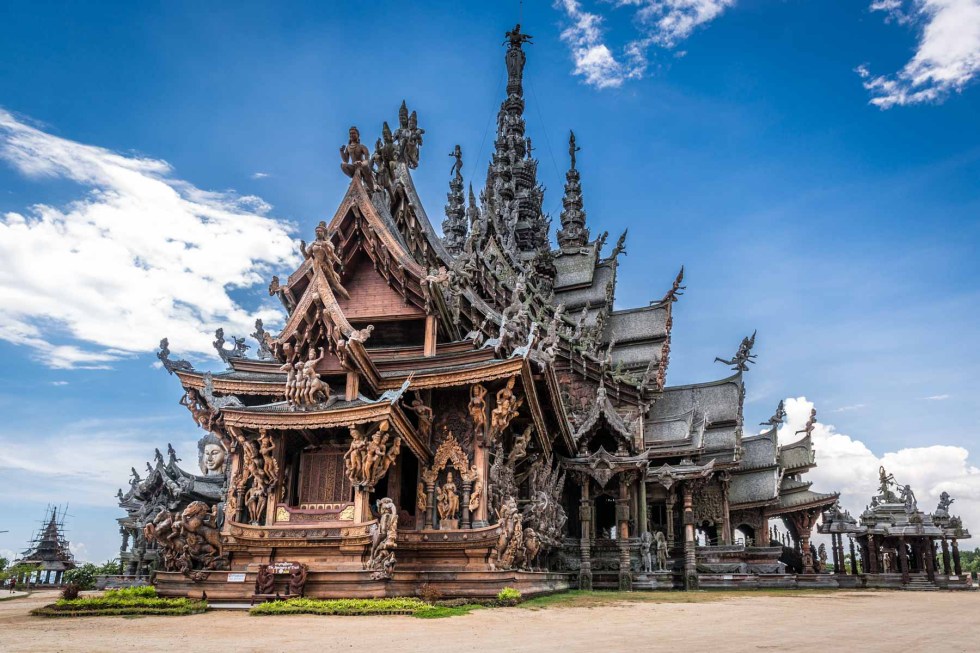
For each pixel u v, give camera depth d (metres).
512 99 69.56
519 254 58.31
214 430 22.58
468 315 29.30
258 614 16.02
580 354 42.69
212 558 19.83
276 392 23.50
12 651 9.70
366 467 19.67
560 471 34.12
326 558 19.31
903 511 45.19
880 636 12.45
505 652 9.71
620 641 11.23
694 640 11.49
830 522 48.06
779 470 48.84
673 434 43.94
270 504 20.41
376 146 28.11
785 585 39.47
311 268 26.34
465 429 23.64
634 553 34.97
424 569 21.62
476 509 22.53
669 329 53.66
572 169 72.88
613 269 60.00
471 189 48.03
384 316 26.73
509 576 20.38
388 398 19.80
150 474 34.19
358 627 13.30
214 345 26.33
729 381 49.38
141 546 32.88
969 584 43.12
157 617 15.57
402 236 28.41
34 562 60.25
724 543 43.25
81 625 13.73
